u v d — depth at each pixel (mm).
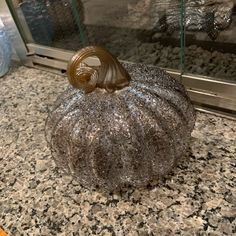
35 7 436
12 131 383
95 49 219
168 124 233
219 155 283
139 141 223
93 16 386
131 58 385
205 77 321
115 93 234
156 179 270
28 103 436
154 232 233
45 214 265
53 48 461
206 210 240
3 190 297
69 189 282
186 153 289
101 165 226
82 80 227
